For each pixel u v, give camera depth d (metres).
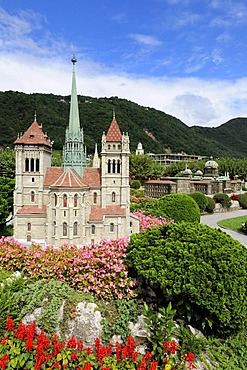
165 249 19.89
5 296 16.12
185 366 15.56
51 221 40.31
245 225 58.69
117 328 17.06
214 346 18.45
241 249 20.31
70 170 41.38
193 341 16.77
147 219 44.66
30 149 42.41
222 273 18.17
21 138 42.66
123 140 43.12
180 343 16.88
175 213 52.75
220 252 19.00
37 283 19.23
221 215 82.75
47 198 43.28
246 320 19.05
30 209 42.53
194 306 19.03
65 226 39.81
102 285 19.73
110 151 43.25
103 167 43.50
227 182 114.44
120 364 13.59
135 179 135.50
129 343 14.03
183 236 20.55
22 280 18.52
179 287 18.25
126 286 20.05
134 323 18.14
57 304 17.22
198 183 106.88
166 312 16.12
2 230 50.09
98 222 42.03
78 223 40.28
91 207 43.88
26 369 12.85
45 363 13.01
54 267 20.95
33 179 43.03
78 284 20.11
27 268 21.73
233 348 18.84
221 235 20.94
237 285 18.20
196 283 17.98
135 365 13.85
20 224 42.03
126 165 43.56
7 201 53.94
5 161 90.12
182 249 19.42
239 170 152.50
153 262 19.55
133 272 21.34
